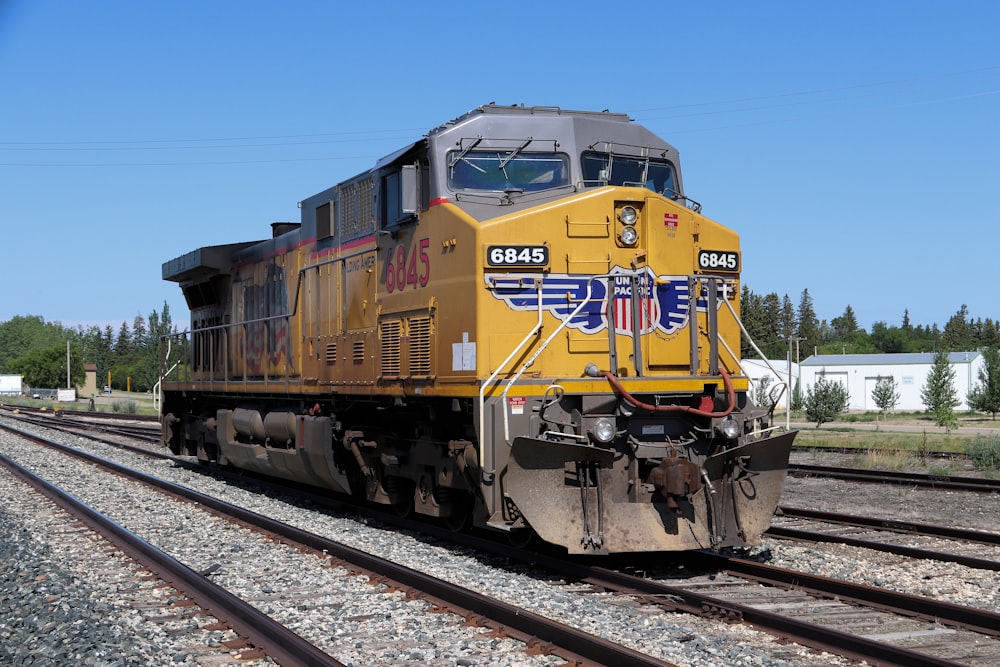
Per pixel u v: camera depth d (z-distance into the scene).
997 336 160.25
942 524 13.12
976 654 6.66
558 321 10.02
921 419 60.78
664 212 10.41
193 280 20.94
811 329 154.62
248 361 17.55
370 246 12.51
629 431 9.87
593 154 11.02
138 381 132.25
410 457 11.88
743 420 10.24
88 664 6.26
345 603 8.10
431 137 10.73
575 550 9.21
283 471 15.37
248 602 8.22
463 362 10.04
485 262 9.80
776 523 13.01
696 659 6.39
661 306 10.31
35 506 14.90
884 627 7.37
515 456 9.18
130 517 13.52
